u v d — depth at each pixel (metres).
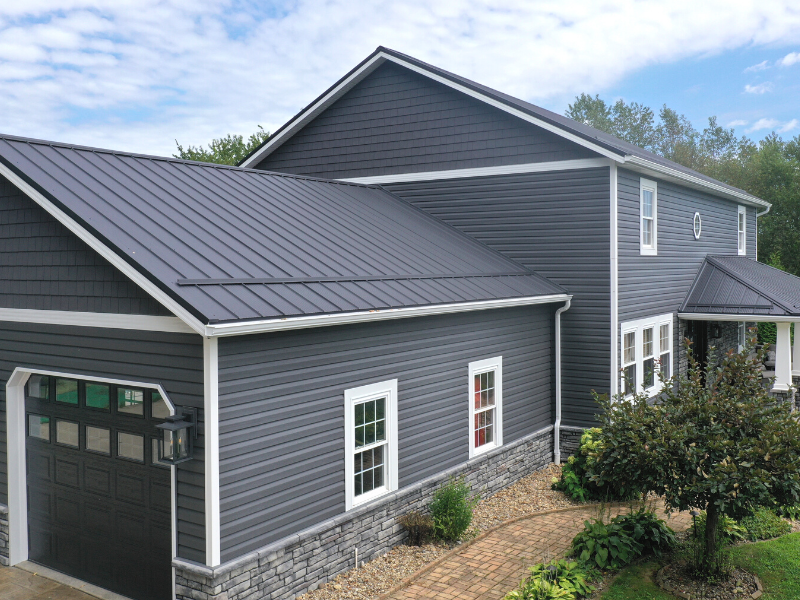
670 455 8.07
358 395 9.50
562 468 13.49
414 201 17.00
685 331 18.91
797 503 7.82
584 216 14.77
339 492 9.18
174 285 7.37
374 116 17.55
